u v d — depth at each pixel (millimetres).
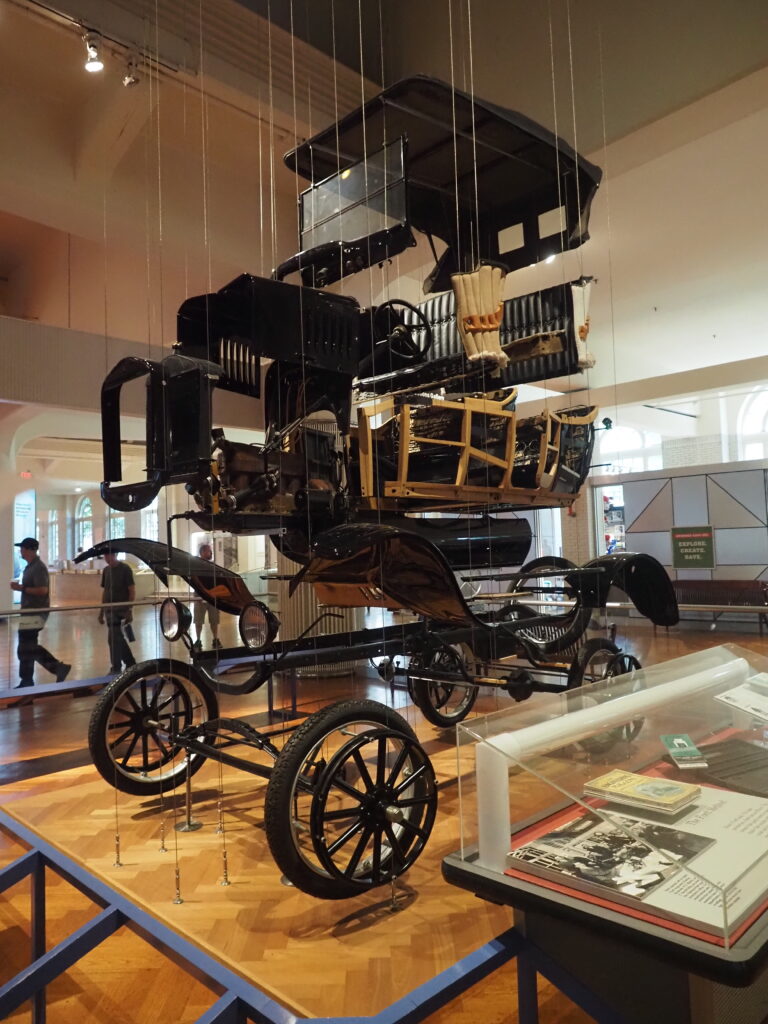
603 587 3738
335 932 2141
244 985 1693
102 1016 2199
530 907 1364
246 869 2553
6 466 8570
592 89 4508
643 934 1208
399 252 3215
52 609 4688
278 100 5043
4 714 4578
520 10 4641
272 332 2857
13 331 5078
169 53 4555
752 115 4406
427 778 2420
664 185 5250
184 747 3000
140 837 2859
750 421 9227
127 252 6543
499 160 3600
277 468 2893
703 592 6719
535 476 3627
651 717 1783
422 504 3320
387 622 4832
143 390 5699
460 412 3293
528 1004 1540
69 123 5562
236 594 3109
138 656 4992
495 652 3729
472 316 3014
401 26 5199
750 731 1923
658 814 1466
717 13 4070
